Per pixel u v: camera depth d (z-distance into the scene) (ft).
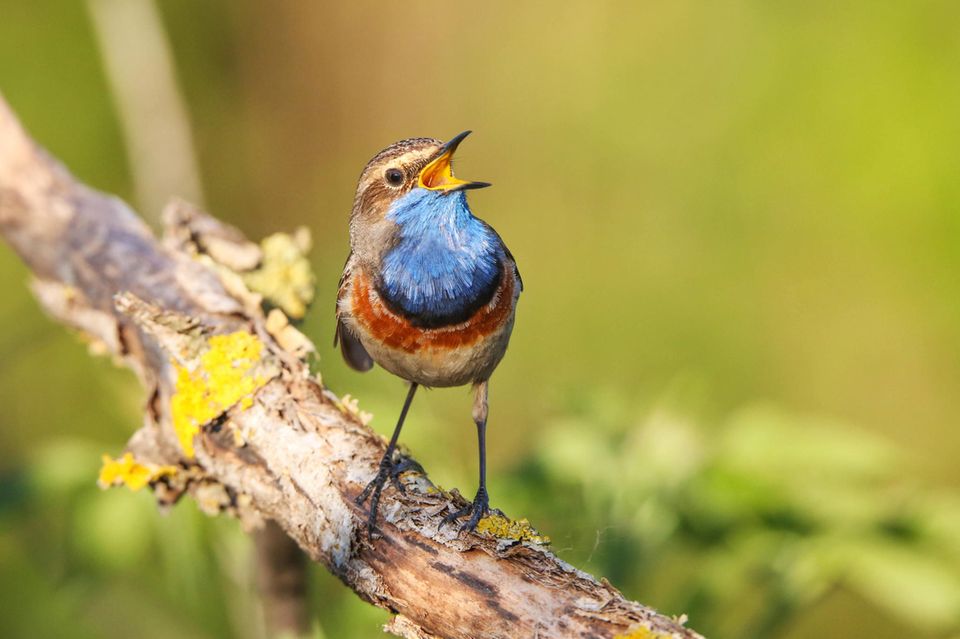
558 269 53.67
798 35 52.70
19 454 45.88
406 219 25.49
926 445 49.26
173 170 44.83
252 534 28.25
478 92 54.90
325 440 22.98
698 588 27.58
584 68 54.34
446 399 40.37
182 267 27.91
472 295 25.32
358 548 21.06
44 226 29.12
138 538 28.27
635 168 53.57
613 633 18.28
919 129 50.57
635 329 52.19
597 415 29.78
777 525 27.68
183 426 23.90
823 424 28.58
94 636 36.96
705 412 48.91
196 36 53.31
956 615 26.63
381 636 27.94
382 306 25.44
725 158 52.85
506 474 28.55
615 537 27.20
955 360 49.19
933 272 49.98
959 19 50.44
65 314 28.96
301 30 54.34
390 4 54.54
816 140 52.06
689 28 53.72
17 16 52.75
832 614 43.98
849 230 51.34
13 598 37.47
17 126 29.96
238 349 24.41
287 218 54.70
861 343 50.57
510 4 54.80
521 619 19.17
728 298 51.96
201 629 31.42
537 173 54.54
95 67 52.21
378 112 55.01
